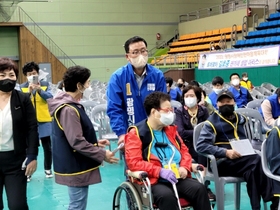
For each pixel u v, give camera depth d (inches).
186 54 660.7
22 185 111.1
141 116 135.1
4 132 109.7
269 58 466.6
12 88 109.8
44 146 209.2
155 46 822.5
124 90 133.1
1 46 685.9
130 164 114.8
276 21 611.2
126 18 797.9
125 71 133.1
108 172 223.5
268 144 120.0
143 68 133.4
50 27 743.1
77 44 764.6
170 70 621.0
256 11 676.7
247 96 267.9
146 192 111.5
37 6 731.4
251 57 492.7
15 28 692.1
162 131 121.0
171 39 834.2
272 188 121.6
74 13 759.1
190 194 113.7
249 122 193.6
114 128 132.2
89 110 273.9
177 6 831.7
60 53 753.6
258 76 492.1
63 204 171.5
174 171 115.8
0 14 658.8
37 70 187.0
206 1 840.9
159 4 819.4
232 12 696.4
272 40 562.9
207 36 732.7
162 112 115.8
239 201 158.6
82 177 110.5
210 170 147.6
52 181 206.5
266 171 120.3
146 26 813.9
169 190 110.3
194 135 149.6
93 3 771.4
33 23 730.2
